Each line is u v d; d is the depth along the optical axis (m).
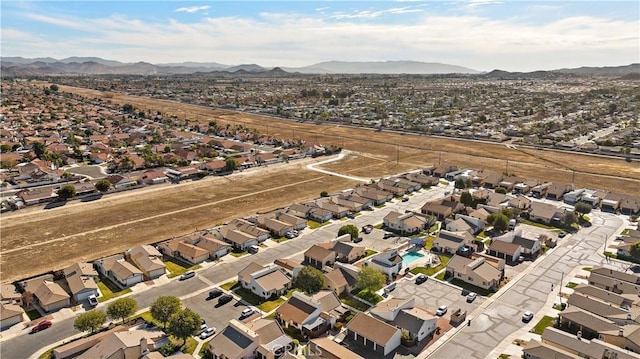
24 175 173.38
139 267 99.56
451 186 170.38
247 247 112.38
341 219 135.00
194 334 74.62
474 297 88.69
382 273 97.75
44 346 73.31
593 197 146.88
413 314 77.69
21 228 123.75
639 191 162.00
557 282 95.31
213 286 93.81
